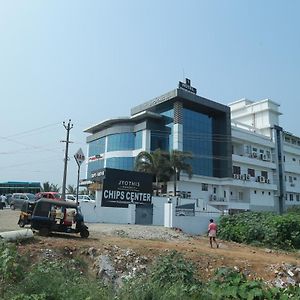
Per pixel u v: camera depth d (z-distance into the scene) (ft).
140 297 28.09
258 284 33.91
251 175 219.41
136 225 100.53
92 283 30.35
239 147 219.82
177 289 30.32
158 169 160.66
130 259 53.21
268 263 59.67
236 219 104.78
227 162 199.62
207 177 191.62
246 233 95.20
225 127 203.31
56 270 34.24
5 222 80.53
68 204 65.67
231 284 34.27
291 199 247.70
